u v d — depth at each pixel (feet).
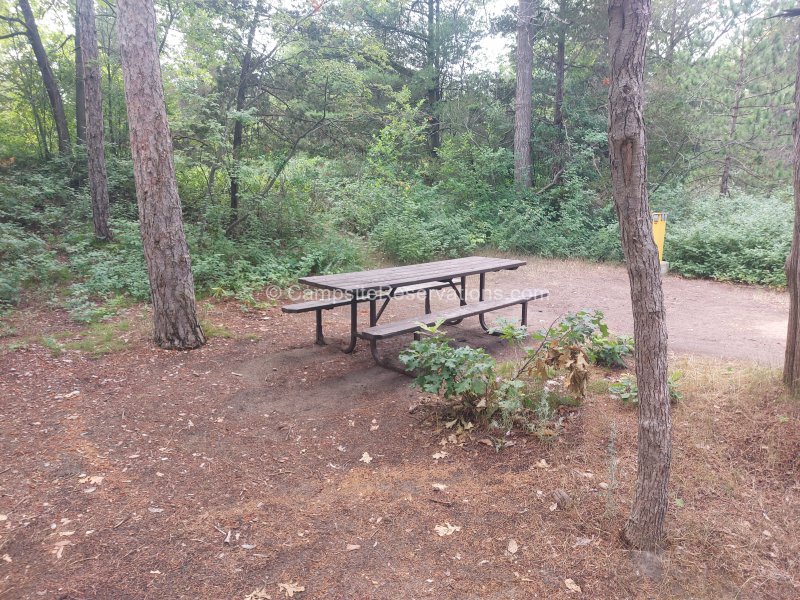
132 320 21.62
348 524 9.28
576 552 8.41
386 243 36.58
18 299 22.75
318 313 19.47
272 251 32.30
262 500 10.06
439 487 10.33
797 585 7.75
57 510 9.63
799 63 12.13
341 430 12.97
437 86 63.46
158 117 17.48
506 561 8.29
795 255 12.32
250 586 7.80
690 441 11.41
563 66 51.11
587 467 10.75
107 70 41.68
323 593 7.68
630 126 7.18
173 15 29.25
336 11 32.30
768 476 10.30
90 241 30.30
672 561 8.19
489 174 47.98
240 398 14.85
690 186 51.16
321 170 40.57
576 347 12.59
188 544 8.73
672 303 26.91
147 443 12.25
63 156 39.27
